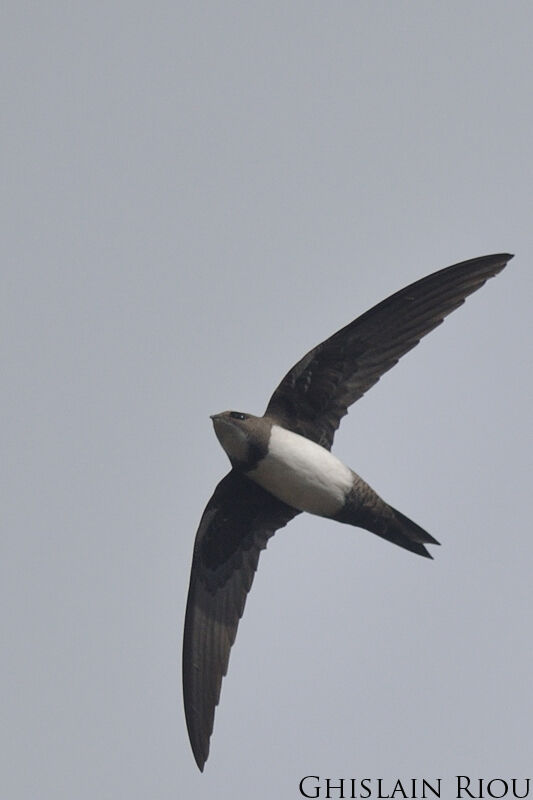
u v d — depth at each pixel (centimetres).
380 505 1386
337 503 1384
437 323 1416
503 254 1417
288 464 1370
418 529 1391
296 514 1484
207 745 1455
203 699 1473
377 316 1410
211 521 1477
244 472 1395
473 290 1416
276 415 1424
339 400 1427
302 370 1424
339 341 1414
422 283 1413
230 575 1493
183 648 1493
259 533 1488
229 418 1370
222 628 1486
